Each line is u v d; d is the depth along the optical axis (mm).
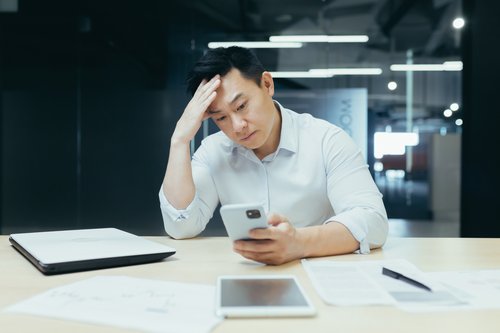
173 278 702
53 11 4859
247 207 722
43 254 783
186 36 4781
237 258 861
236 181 1259
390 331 477
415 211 5344
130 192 4984
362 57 4746
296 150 1208
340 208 1097
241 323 499
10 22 4895
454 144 5211
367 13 4672
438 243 1037
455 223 5316
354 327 488
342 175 1139
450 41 4691
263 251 773
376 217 968
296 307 529
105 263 770
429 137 5168
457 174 5270
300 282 678
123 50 4875
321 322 503
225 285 625
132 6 4812
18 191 5059
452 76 4820
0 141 5016
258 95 1037
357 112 4688
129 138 4941
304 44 4727
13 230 5074
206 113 1087
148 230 4988
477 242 1051
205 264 809
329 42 4723
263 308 524
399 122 4945
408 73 4805
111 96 4922
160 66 4840
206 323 491
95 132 4977
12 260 853
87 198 5027
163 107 4871
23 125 5004
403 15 4668
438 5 4551
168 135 4891
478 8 3119
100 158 4988
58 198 5043
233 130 1046
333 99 4703
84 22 4867
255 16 4715
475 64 3143
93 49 4898
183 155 1130
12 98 4992
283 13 4707
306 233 853
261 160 1234
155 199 4965
